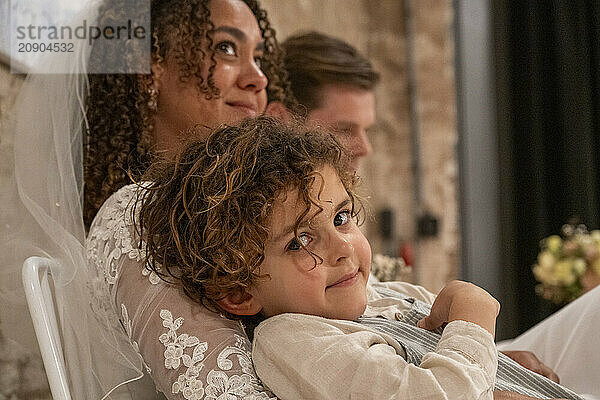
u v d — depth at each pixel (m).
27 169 1.44
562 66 4.72
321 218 1.13
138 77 1.62
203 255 1.14
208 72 1.65
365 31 5.01
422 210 4.90
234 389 1.08
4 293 1.45
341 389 1.02
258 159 1.14
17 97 1.56
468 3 4.86
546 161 4.75
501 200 4.77
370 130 4.77
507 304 4.71
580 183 4.67
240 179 1.12
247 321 1.25
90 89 1.60
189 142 1.27
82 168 1.52
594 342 1.67
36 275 1.27
